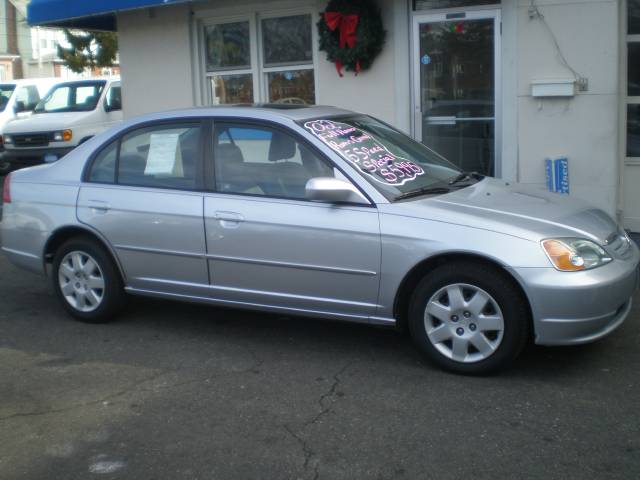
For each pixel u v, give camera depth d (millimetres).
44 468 3986
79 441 4262
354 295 5152
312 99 10148
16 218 6418
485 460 3902
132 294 6086
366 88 9570
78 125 14664
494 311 4789
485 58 8945
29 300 7055
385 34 9305
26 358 5559
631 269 4957
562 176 8461
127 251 5918
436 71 9211
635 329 5754
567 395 4645
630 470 3773
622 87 8430
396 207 5012
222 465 3951
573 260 4656
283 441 4180
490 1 8750
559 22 8352
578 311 4629
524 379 4895
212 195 5570
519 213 5012
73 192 6137
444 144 9344
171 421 4465
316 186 5031
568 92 8344
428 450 4023
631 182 8594
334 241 5109
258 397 4762
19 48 34438
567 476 3732
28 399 4836
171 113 5973
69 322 6352
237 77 10656
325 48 9492
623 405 4488
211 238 5531
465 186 5633
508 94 8695
